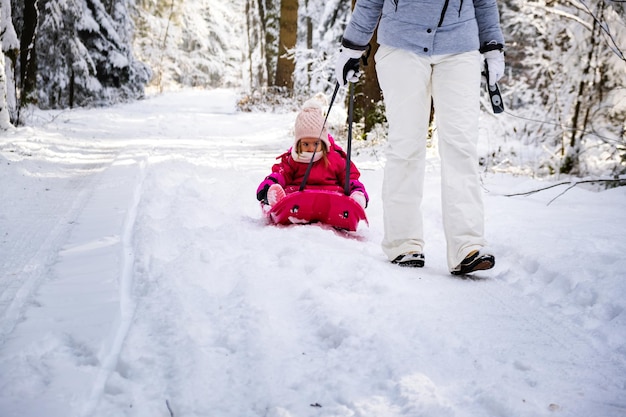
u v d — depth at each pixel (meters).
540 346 2.56
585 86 8.77
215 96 33.84
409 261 3.71
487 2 3.70
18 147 7.86
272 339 2.51
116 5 24.38
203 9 48.72
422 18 3.56
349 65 3.93
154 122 14.45
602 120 8.74
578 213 5.04
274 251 3.75
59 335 2.56
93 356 2.38
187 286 3.11
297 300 3.00
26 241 4.08
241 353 2.41
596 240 4.00
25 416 1.96
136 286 3.20
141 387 2.17
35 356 2.40
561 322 2.85
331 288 3.16
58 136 9.78
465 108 3.57
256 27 31.83
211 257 3.57
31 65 13.27
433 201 5.59
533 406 2.02
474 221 3.54
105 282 3.21
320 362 2.36
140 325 2.66
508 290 3.35
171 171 6.88
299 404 2.05
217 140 11.16
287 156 4.94
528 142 9.52
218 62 53.66
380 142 9.43
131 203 5.27
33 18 11.62
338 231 4.68
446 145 3.60
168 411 2.03
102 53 22.67
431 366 2.32
